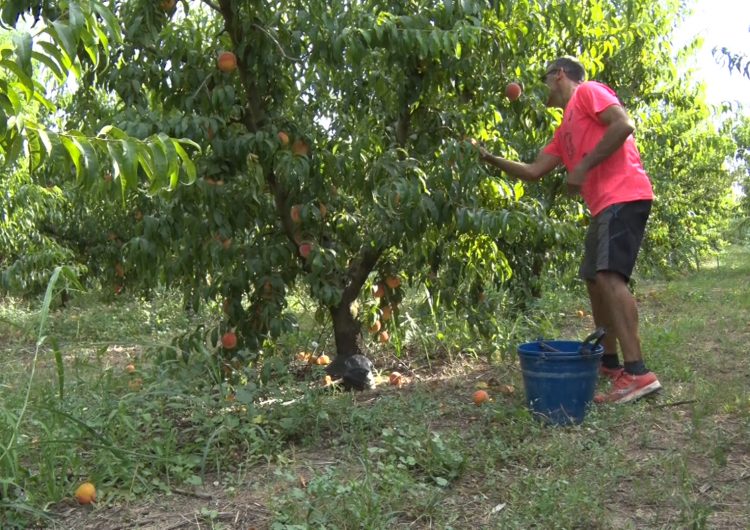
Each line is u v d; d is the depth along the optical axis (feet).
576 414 13.14
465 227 14.96
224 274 15.37
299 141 15.10
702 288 36.19
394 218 14.67
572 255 25.20
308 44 14.75
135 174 7.91
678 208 41.45
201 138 13.76
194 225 14.42
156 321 28.73
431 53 14.78
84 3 7.61
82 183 8.18
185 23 15.38
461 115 16.14
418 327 19.60
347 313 17.06
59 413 10.76
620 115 13.96
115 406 13.14
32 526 9.85
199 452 12.10
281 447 12.59
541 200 22.41
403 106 15.70
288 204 15.37
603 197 14.42
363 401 15.52
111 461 11.12
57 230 33.24
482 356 20.38
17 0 11.16
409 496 10.14
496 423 13.28
